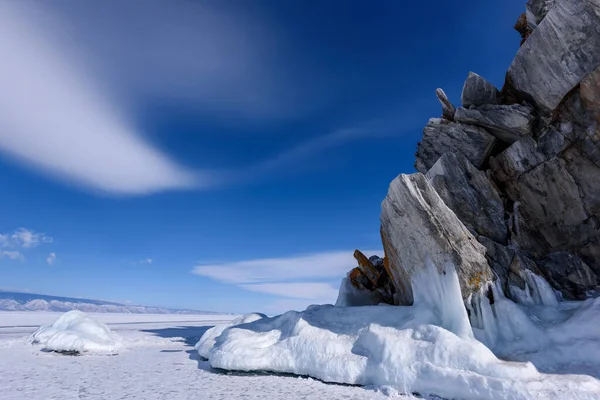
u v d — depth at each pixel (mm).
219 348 11977
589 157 11305
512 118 12531
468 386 7242
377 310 10969
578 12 10969
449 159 13195
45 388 9273
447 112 15141
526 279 10555
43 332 18406
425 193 10414
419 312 9883
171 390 8961
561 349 7996
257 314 16375
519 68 12906
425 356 8352
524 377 7125
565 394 6402
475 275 9703
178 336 24109
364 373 8953
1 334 24766
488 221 12422
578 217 11523
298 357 10266
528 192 12656
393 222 11234
